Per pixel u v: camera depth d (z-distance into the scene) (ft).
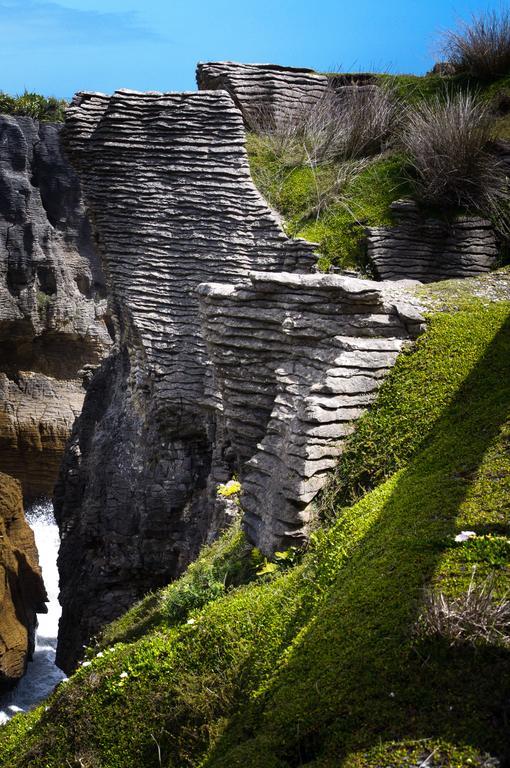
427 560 13.65
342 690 12.03
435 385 20.04
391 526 15.64
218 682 14.92
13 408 99.19
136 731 15.42
